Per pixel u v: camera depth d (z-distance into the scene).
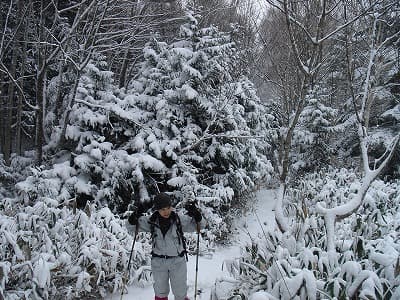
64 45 8.01
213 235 7.58
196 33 9.39
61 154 8.55
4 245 4.32
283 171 4.59
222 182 9.00
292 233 4.20
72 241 5.06
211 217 7.84
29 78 11.62
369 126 14.25
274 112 14.94
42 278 4.01
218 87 9.05
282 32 10.12
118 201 7.92
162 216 4.05
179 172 8.34
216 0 14.07
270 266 3.82
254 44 13.85
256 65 12.66
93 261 4.69
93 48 7.92
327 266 3.55
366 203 5.98
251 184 9.68
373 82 7.86
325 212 4.02
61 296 4.52
